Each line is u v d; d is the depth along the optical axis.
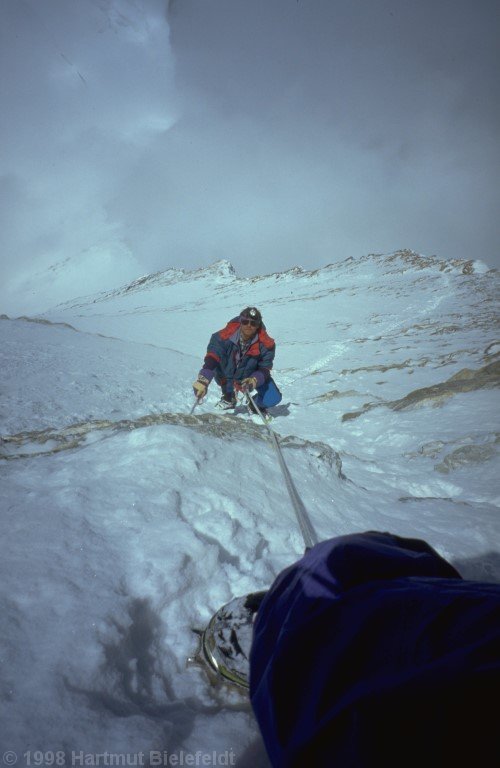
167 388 9.41
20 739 1.20
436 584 0.87
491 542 2.97
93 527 2.13
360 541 1.10
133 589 1.85
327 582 0.99
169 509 2.36
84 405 7.23
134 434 3.08
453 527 3.12
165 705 1.49
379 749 0.64
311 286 67.50
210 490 2.62
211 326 30.94
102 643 1.54
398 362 14.38
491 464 4.72
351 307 38.19
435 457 5.35
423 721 0.63
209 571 2.06
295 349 19.81
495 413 6.58
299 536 2.55
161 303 74.75
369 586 0.91
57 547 1.94
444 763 0.58
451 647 0.69
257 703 0.89
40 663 1.41
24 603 1.63
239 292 74.56
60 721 1.27
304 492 3.09
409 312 32.03
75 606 1.64
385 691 0.68
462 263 58.59
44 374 8.70
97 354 11.95
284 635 0.92
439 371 11.16
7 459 3.00
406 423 6.94
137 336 26.61
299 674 0.85
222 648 1.58
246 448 3.30
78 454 2.99
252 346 6.79
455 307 32.00
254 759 1.31
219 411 7.24
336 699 0.74
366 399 9.19
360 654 0.78
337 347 19.38
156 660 1.66
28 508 2.20
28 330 14.48
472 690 0.61
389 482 4.43
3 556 1.85
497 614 0.71
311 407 8.84
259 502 2.75
